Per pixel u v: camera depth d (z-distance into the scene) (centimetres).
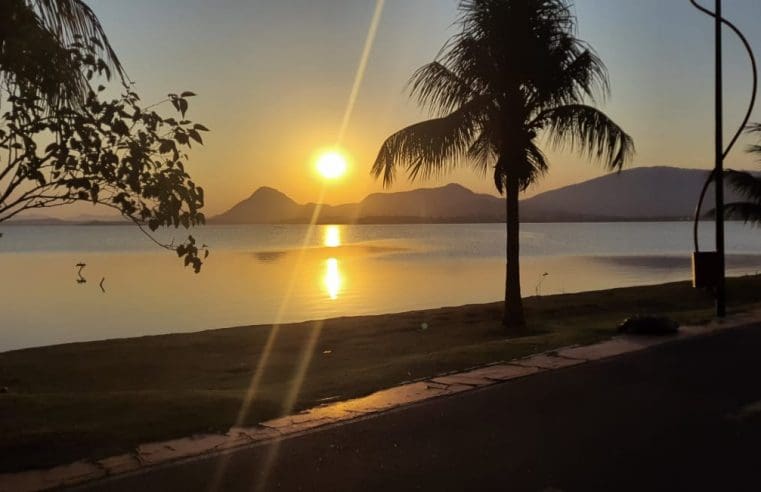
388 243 9306
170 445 612
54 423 650
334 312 2423
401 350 1285
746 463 566
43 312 2462
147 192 579
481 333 1473
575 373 923
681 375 906
